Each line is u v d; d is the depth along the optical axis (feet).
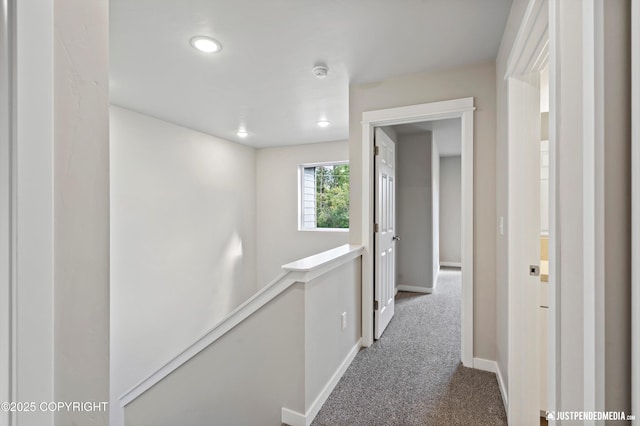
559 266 2.68
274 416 6.13
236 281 16.37
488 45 6.84
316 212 17.79
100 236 2.16
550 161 2.83
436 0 5.33
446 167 22.90
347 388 7.00
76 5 2.00
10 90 1.63
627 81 1.94
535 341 5.54
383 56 7.31
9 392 1.63
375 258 9.42
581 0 2.29
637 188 1.79
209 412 6.77
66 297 1.94
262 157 17.93
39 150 1.76
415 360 8.20
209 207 14.65
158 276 12.18
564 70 2.55
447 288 16.26
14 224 1.65
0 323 1.62
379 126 9.15
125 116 10.92
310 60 7.48
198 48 6.91
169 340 12.62
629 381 1.92
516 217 5.64
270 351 6.18
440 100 7.98
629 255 1.93
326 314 6.80
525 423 5.54
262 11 5.62
